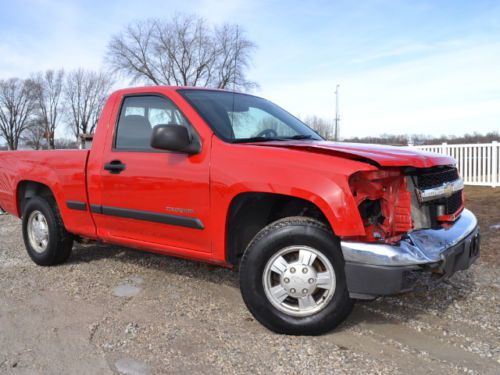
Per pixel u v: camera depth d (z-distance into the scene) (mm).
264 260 3303
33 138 63438
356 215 3006
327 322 3229
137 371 2867
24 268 5191
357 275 3021
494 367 2875
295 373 2832
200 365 2934
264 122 4285
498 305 3893
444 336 3324
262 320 3355
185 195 3697
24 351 3145
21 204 5598
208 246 3670
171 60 38375
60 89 60094
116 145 4340
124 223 4285
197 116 3777
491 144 12906
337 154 3156
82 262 5391
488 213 8203
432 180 3424
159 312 3824
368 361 2963
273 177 3230
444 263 3088
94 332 3443
